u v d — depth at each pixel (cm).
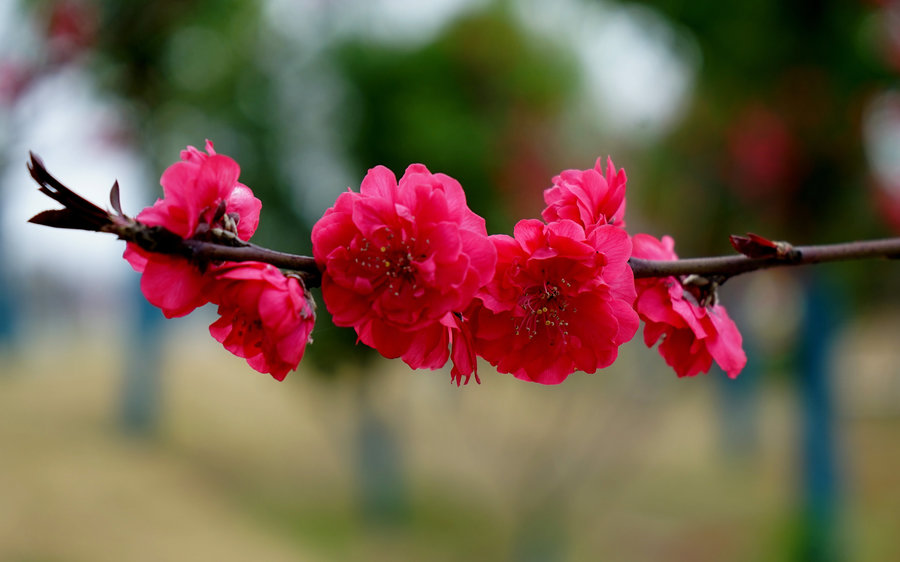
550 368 152
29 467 747
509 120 695
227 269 135
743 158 659
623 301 146
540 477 796
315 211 654
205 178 133
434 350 144
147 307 973
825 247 166
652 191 700
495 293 143
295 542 737
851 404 1425
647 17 616
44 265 1580
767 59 593
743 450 1134
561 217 153
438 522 821
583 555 798
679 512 904
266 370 152
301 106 659
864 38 584
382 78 651
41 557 578
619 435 866
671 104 664
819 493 683
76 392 1073
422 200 136
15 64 409
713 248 691
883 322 1508
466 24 672
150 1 454
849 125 613
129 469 802
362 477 821
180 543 665
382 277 135
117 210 127
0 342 1312
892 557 739
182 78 556
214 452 933
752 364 1056
